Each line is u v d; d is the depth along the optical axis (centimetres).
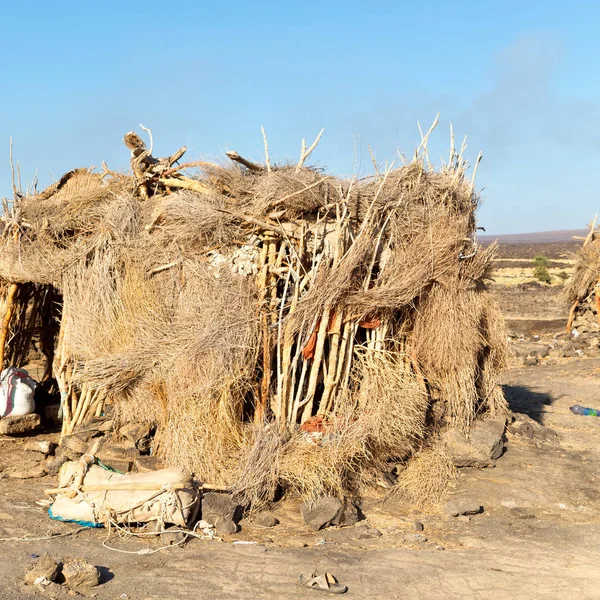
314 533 674
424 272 799
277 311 771
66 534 646
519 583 601
